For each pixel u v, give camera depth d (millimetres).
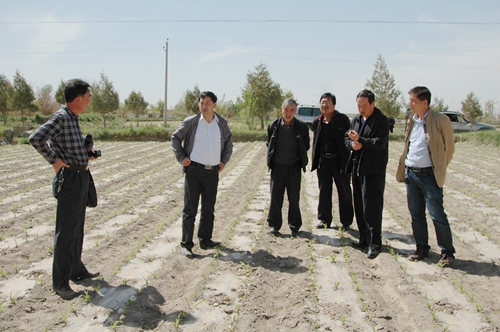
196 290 4105
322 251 5258
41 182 10125
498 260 4957
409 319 3615
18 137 23172
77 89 3920
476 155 16328
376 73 30547
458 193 9000
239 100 33188
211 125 5195
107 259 5031
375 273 4652
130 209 7500
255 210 7484
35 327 3441
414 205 4910
